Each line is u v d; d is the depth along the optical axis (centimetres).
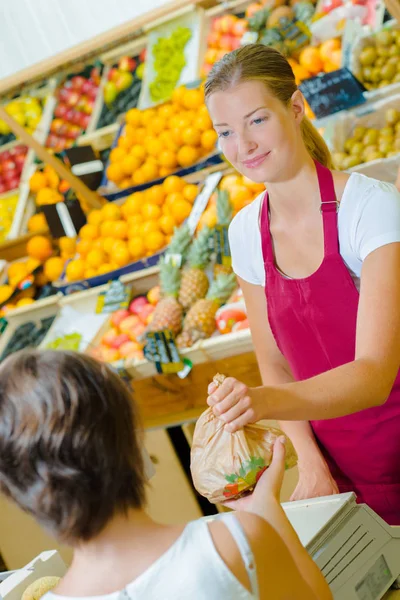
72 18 376
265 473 114
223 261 318
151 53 422
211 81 153
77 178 401
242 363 287
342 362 172
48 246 422
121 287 359
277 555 95
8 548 331
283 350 183
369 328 146
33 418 88
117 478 90
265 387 128
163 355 293
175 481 313
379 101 327
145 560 92
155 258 355
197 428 131
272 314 178
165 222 362
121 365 303
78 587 93
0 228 456
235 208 339
